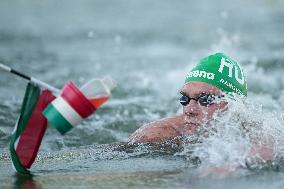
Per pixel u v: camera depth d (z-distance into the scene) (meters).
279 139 16.72
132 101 27.67
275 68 34.84
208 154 16.09
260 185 13.62
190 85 17.66
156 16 60.72
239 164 15.28
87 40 47.06
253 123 17.36
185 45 44.47
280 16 57.94
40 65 36.38
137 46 44.41
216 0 71.56
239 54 39.56
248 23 54.09
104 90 13.09
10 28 53.19
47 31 51.75
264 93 28.44
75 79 32.41
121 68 36.06
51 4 69.69
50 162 16.31
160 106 26.67
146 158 16.45
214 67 17.92
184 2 71.56
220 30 50.69
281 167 15.09
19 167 14.59
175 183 13.82
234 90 18.09
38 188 13.59
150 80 32.62
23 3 69.56
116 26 54.44
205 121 17.25
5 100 26.78
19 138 14.48
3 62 36.91
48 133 21.80
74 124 13.05
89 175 14.72
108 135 21.78
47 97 14.39
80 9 66.25
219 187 13.47
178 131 18.11
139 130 18.75
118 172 14.99
